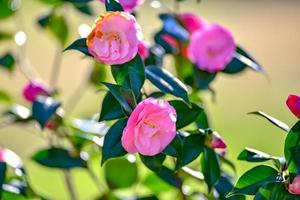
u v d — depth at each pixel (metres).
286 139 1.48
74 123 1.84
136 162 1.85
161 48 1.82
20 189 1.78
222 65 1.80
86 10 1.95
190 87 1.82
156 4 1.87
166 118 1.45
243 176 1.50
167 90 1.54
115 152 1.49
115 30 1.46
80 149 1.82
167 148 1.51
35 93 1.88
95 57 1.46
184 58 1.83
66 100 3.61
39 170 3.29
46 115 1.74
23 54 2.05
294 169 1.47
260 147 3.99
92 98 3.51
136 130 1.44
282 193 1.49
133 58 1.51
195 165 1.87
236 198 1.64
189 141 1.56
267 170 1.50
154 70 1.57
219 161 1.62
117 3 1.51
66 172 1.97
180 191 1.72
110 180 1.85
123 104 1.49
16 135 3.86
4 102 2.03
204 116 1.65
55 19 2.03
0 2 2.00
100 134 1.82
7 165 1.80
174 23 1.84
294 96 1.48
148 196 1.80
